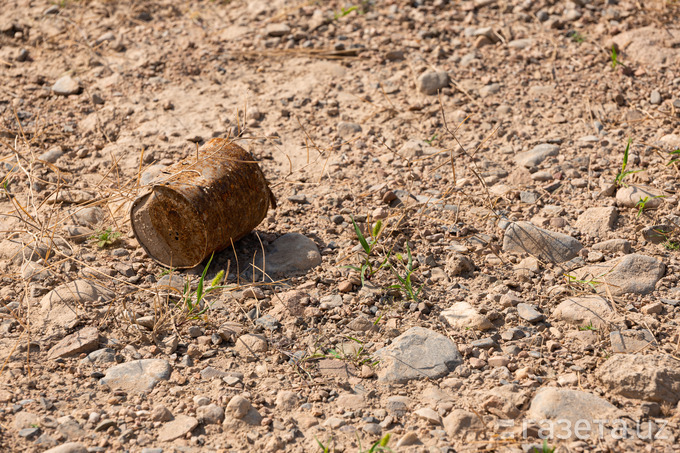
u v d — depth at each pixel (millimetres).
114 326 3582
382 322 3643
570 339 3492
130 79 6172
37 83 6148
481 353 3402
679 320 3568
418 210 4621
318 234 4418
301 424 2986
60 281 3914
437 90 5961
